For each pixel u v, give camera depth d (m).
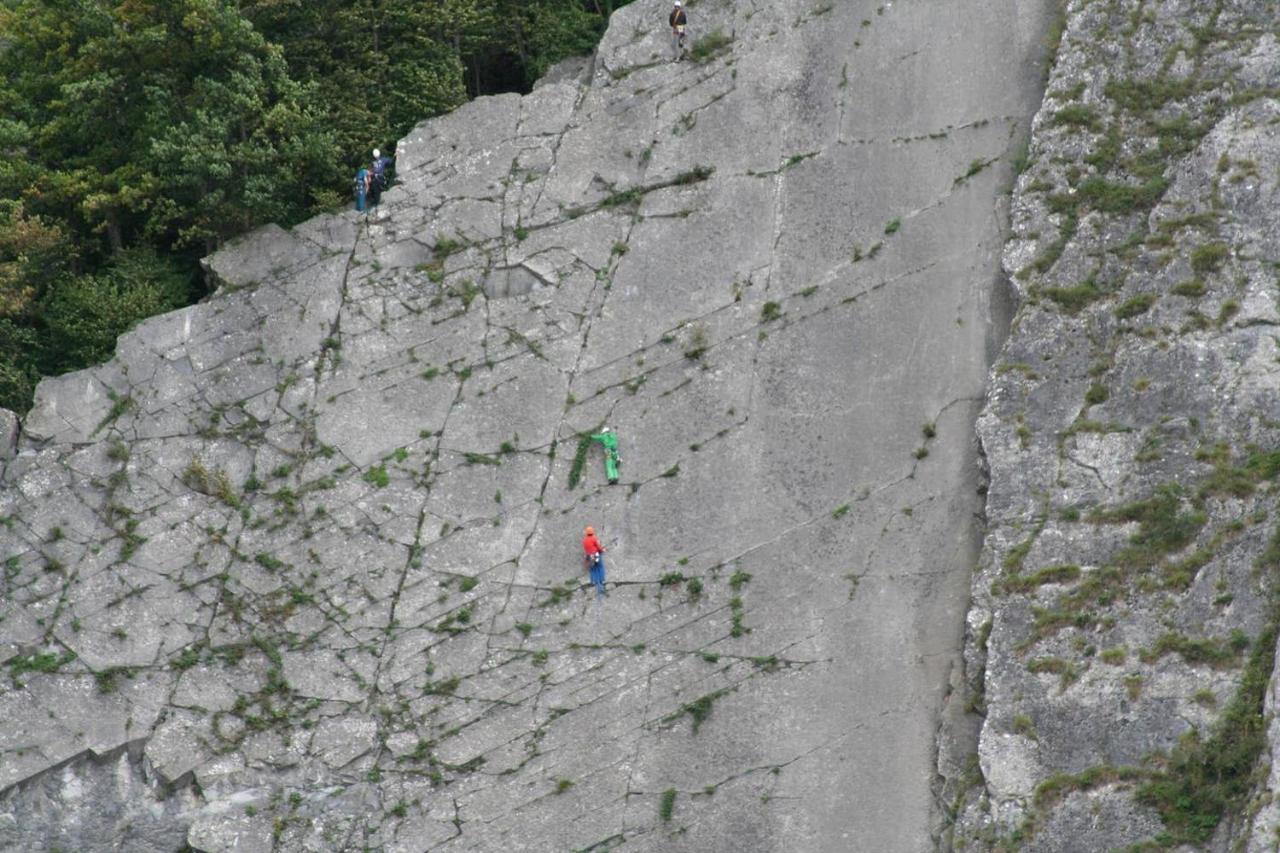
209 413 133.88
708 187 137.50
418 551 130.12
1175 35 133.88
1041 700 117.06
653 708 125.25
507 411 133.00
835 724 123.44
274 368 135.00
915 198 135.50
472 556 129.88
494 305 135.75
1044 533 121.69
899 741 122.38
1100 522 120.69
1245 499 117.69
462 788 124.88
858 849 120.31
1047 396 125.56
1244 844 106.69
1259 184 126.75
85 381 134.50
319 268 137.12
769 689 124.88
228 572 130.12
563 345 134.38
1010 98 137.38
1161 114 131.62
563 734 125.38
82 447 132.88
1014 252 130.75
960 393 129.88
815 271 134.50
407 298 136.25
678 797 123.19
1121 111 132.62
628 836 122.75
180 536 131.00
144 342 135.25
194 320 135.88
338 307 136.25
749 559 128.00
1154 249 127.31
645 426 132.00
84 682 127.88
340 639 128.50
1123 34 135.12
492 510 130.88
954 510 127.31
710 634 126.62
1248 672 112.88
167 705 127.50
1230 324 123.19
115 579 130.00
